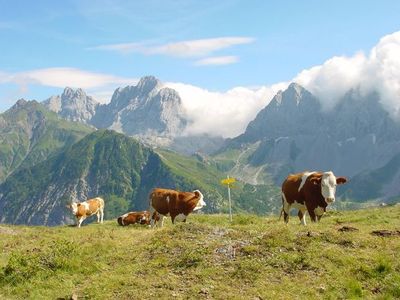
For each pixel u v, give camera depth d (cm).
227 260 1775
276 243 1853
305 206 2612
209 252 1855
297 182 2612
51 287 1752
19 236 2872
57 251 2061
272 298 1461
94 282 1733
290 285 1543
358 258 1694
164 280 1667
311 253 1742
